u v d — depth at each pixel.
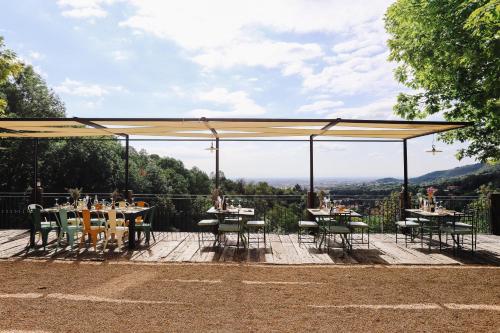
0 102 10.23
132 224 7.27
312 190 9.08
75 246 7.62
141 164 28.05
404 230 9.25
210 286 4.85
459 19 8.14
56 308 3.95
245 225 7.69
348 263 6.22
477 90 9.27
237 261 6.33
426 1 8.83
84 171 20.52
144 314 3.79
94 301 4.20
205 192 36.91
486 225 10.14
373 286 4.89
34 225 7.38
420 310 3.96
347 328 3.44
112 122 6.82
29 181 19.98
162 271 5.63
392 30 11.20
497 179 15.12
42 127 7.87
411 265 6.11
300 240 8.30
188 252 7.05
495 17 4.70
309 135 9.00
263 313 3.84
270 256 6.73
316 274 5.50
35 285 4.87
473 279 5.26
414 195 10.42
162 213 15.60
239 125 7.19
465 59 7.66
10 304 4.08
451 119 11.12
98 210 7.12
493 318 3.72
